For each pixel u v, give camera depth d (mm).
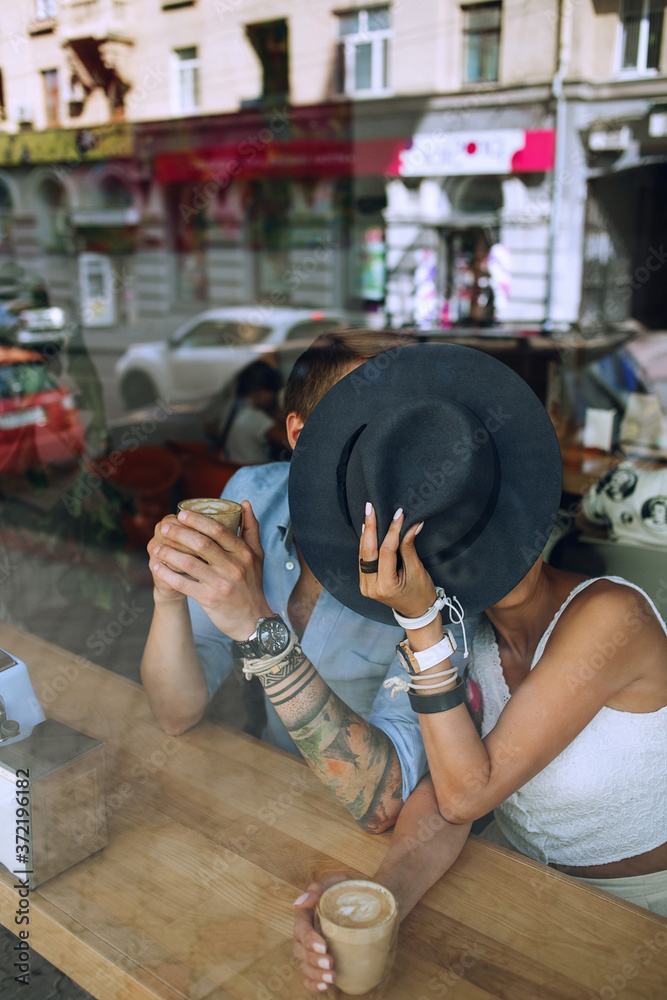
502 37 11133
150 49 12992
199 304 13961
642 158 10969
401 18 11609
